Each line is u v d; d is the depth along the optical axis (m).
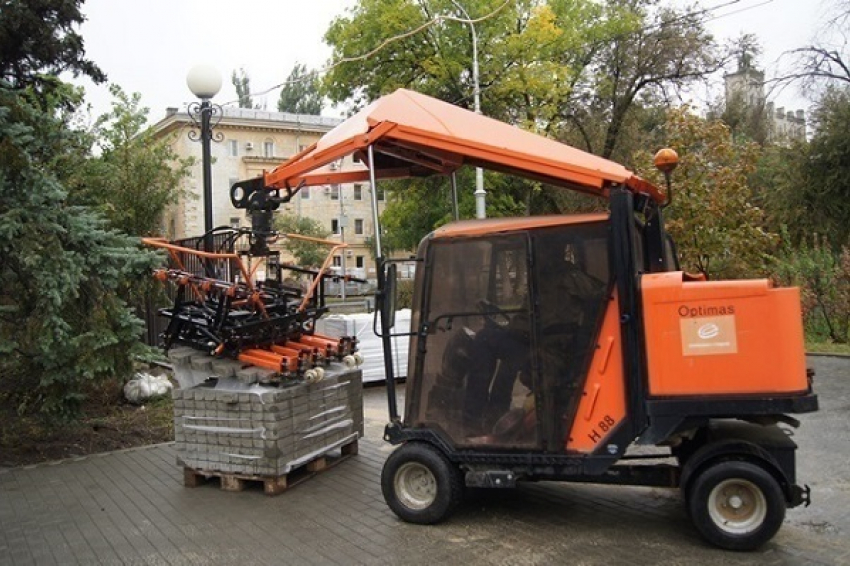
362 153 5.92
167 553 4.80
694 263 12.71
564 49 24.66
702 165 12.71
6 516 5.62
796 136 23.75
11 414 8.20
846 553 4.54
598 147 28.83
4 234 6.45
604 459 4.80
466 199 23.28
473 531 5.06
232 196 6.45
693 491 4.63
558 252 4.98
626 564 4.42
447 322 5.21
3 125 6.67
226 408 6.05
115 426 8.59
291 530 5.16
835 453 6.92
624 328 4.75
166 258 7.98
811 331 16.16
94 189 12.02
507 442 5.02
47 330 6.75
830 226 21.41
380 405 10.09
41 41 15.88
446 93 23.97
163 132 49.91
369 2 23.20
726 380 4.52
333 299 38.66
